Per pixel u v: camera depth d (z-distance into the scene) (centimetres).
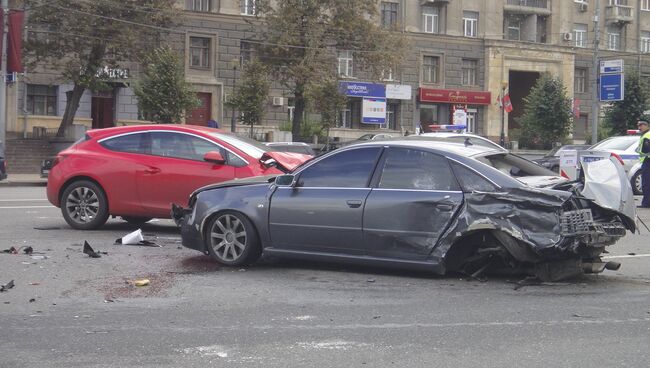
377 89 4688
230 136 1132
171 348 556
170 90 3509
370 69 4050
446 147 796
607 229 730
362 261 797
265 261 902
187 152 1098
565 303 693
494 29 5088
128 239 1016
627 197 744
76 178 1139
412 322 629
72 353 543
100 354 541
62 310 669
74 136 3391
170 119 3528
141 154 1116
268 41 3847
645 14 5659
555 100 4647
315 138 4172
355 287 762
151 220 1281
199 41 4278
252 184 865
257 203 841
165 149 1109
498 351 546
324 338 582
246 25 4347
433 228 759
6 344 565
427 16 4953
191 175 1078
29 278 795
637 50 5619
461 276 806
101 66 3522
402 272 831
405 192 776
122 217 1220
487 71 5056
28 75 3875
